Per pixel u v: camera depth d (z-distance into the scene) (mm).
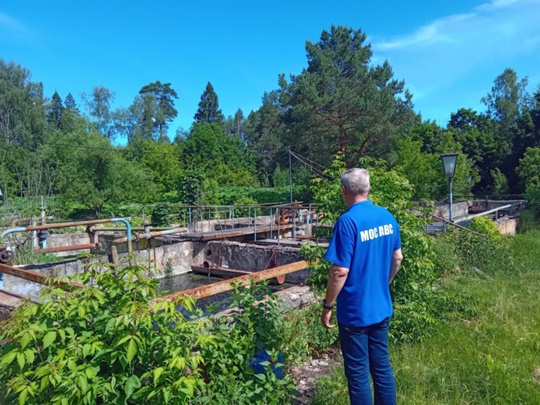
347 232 2789
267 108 67125
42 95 56156
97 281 2738
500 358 3943
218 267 13391
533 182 27406
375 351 2957
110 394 2418
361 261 2818
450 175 10656
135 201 30672
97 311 2613
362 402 2826
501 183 31391
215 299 9750
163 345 2559
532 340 4320
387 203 4559
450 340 4398
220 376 2979
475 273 7398
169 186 41594
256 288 3984
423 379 3539
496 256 8125
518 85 51656
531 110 36062
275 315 3672
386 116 28141
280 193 37656
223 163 55719
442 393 3359
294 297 5094
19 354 2254
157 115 76188
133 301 2572
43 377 2227
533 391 3312
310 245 4898
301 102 28688
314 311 4633
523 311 5254
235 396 2924
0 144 27516
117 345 2324
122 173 28391
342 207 4777
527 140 35281
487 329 4691
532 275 7238
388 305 2986
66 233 15867
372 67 31375
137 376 2543
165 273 13047
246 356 3209
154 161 42781
